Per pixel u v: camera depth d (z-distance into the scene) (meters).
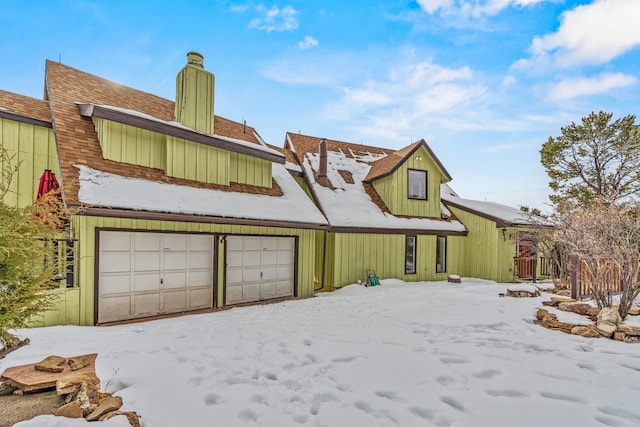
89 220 6.52
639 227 6.28
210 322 6.64
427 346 4.92
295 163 14.24
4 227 3.04
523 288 8.45
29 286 3.38
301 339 5.29
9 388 3.23
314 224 10.09
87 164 6.95
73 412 2.75
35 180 7.53
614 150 15.66
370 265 12.50
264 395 3.42
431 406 3.19
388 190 13.73
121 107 8.68
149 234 7.39
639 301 7.03
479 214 14.41
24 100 8.04
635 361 4.24
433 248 14.13
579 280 7.30
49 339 5.00
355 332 5.71
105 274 6.74
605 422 2.90
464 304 7.55
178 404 3.19
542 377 3.80
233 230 8.77
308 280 10.55
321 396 3.41
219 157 9.27
